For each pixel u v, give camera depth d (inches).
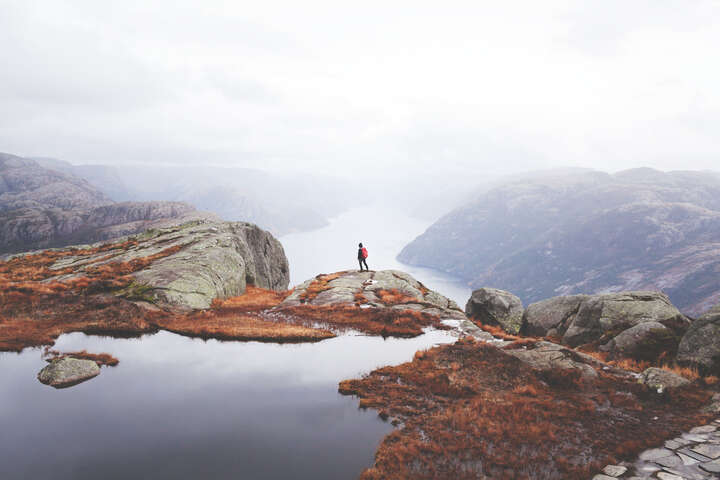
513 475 378.9
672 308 829.8
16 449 426.9
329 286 1489.9
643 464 387.5
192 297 1155.9
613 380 616.4
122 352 747.4
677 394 549.6
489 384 622.5
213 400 561.0
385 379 642.2
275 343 844.0
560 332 1015.0
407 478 376.5
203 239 1685.5
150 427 480.1
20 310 939.3
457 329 997.2
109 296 1066.1
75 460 408.8
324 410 535.5
